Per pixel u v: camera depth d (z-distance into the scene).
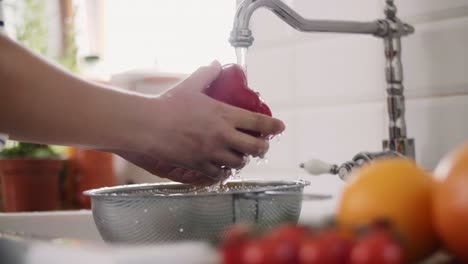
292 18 0.80
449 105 0.87
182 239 0.62
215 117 0.69
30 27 1.85
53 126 0.64
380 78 0.96
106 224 0.65
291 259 0.36
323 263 0.35
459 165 0.41
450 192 0.41
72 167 1.54
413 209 0.43
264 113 0.74
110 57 2.06
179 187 0.79
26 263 0.49
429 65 0.90
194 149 0.70
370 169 0.46
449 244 0.42
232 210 0.61
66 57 1.93
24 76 0.61
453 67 0.87
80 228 0.89
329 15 1.05
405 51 0.92
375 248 0.33
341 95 1.02
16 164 1.43
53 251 0.44
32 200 1.45
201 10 1.74
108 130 0.66
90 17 2.08
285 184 0.73
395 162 0.46
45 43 1.96
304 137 1.08
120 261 0.37
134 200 0.62
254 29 1.17
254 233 0.38
